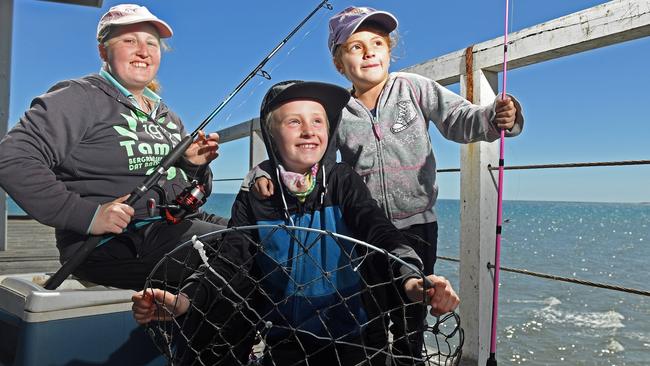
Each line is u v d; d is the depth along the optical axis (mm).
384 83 1932
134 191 1677
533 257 54562
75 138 1693
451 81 2322
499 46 2006
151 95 2047
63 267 1530
